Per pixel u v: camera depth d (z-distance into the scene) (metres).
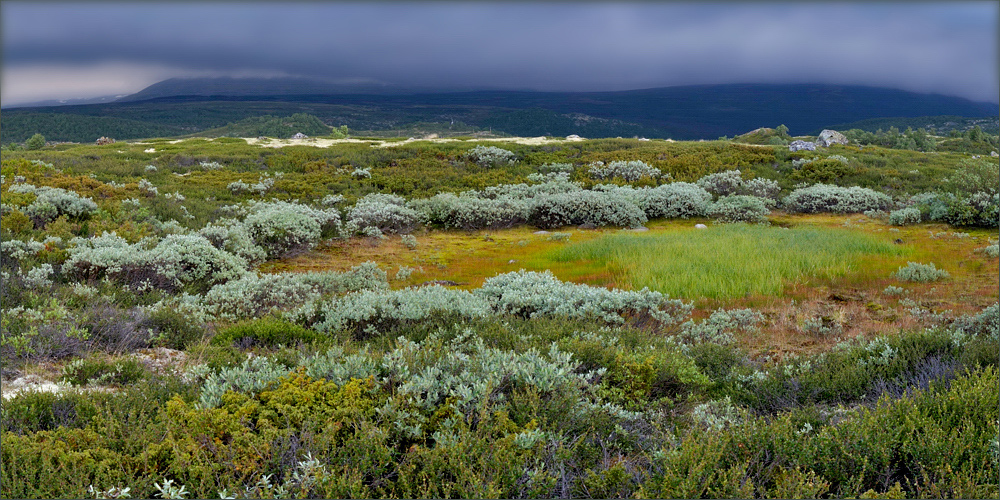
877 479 3.76
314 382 4.60
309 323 8.72
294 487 3.31
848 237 15.66
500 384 4.74
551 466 3.75
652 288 10.73
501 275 10.99
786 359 7.06
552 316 8.73
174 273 10.57
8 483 3.13
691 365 6.04
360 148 37.03
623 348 6.35
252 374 4.89
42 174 20.12
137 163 28.70
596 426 4.43
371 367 4.91
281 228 15.18
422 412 4.34
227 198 22.16
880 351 6.68
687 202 21.67
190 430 3.78
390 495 3.41
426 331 7.77
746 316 8.98
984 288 10.84
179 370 6.18
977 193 19.23
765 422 4.50
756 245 14.34
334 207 20.77
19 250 10.30
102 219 14.67
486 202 20.17
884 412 4.21
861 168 28.91
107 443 3.78
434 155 33.69
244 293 9.80
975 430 3.87
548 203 20.20
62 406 4.58
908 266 12.11
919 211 19.53
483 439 3.68
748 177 27.27
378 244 16.81
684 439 3.97
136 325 7.47
